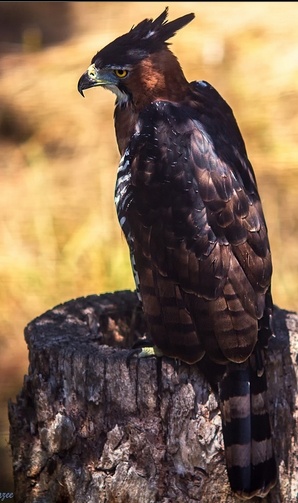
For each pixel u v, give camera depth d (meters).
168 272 8.40
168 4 22.38
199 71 19.56
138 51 9.27
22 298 14.65
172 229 8.44
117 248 15.27
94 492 8.59
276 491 8.70
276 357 8.58
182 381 8.37
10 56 21.20
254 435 8.12
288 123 18.17
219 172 8.54
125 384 8.46
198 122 8.91
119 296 9.98
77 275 14.97
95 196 16.78
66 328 9.23
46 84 19.84
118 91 9.45
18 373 13.46
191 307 8.27
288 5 21.70
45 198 16.83
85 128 18.66
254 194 8.74
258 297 8.28
